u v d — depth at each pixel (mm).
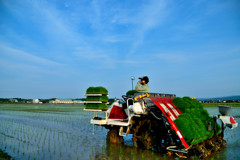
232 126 7969
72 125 16391
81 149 8438
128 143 9664
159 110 8078
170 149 7062
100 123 9492
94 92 9805
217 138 8656
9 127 15047
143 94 8320
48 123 17625
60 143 9641
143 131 8555
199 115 8648
